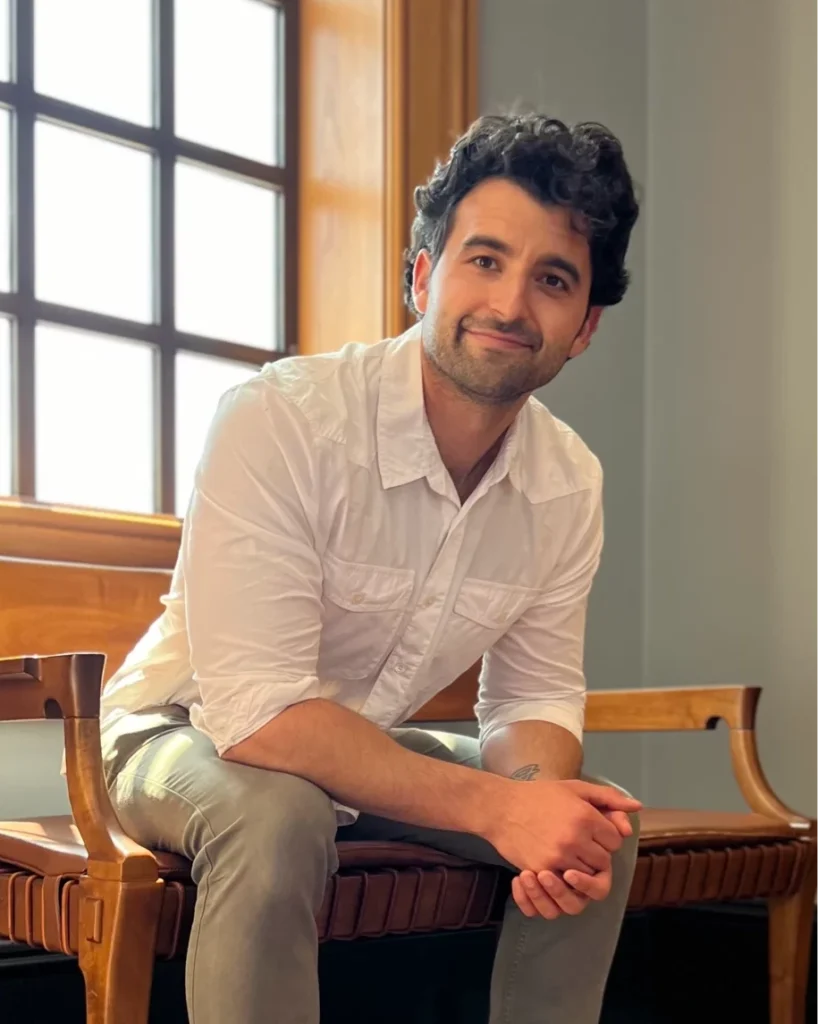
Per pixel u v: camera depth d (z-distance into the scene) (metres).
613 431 2.88
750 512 2.74
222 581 1.33
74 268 2.32
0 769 1.95
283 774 1.27
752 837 1.85
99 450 2.34
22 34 2.25
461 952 2.37
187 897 1.24
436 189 1.45
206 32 2.56
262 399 1.39
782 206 2.75
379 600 1.45
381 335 2.52
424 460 1.43
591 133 1.44
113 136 2.38
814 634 2.60
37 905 1.29
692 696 2.12
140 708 1.50
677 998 2.57
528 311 1.37
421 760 1.33
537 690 1.62
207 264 2.53
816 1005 2.35
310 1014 1.19
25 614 1.91
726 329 2.82
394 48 2.56
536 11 2.83
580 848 1.31
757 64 2.82
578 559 1.61
